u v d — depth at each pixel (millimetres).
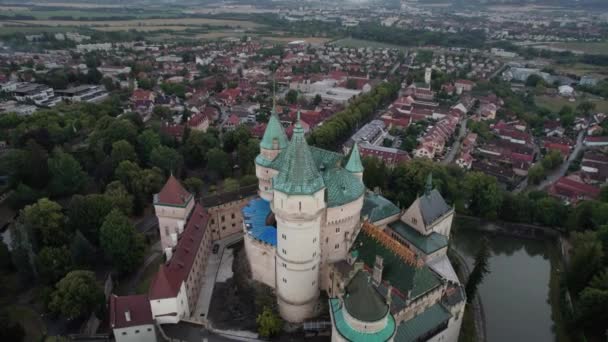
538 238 151625
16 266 109875
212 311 103938
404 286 87312
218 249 128375
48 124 194500
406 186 164500
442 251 114938
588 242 121062
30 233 111875
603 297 98375
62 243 119125
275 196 84688
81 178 152375
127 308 88938
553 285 126875
